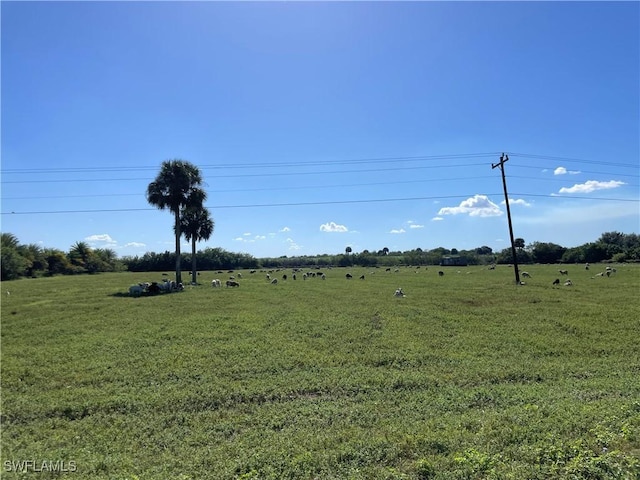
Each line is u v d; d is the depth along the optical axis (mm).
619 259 81562
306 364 12375
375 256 116188
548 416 7590
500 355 13414
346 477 5641
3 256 57375
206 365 12242
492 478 5254
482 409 8570
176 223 42719
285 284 44469
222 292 35000
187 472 6000
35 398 9633
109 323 19375
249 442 7082
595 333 16203
